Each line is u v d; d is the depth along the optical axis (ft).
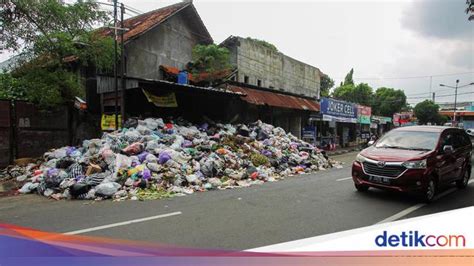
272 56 82.94
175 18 66.95
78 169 29.84
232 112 61.00
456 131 31.50
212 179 32.12
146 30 57.16
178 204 23.82
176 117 53.06
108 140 36.14
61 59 44.21
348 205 23.61
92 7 43.24
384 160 25.02
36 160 38.86
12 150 39.55
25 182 32.30
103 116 45.55
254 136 51.42
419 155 24.89
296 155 47.14
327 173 41.73
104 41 45.16
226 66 66.85
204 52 65.77
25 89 41.96
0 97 43.34
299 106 69.92
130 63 57.00
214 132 48.96
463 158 30.86
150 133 39.78
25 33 39.52
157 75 62.44
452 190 30.48
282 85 86.94
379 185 25.13
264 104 59.21
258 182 33.76
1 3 37.04
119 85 44.65
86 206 23.53
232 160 37.73
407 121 154.40
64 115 44.62
